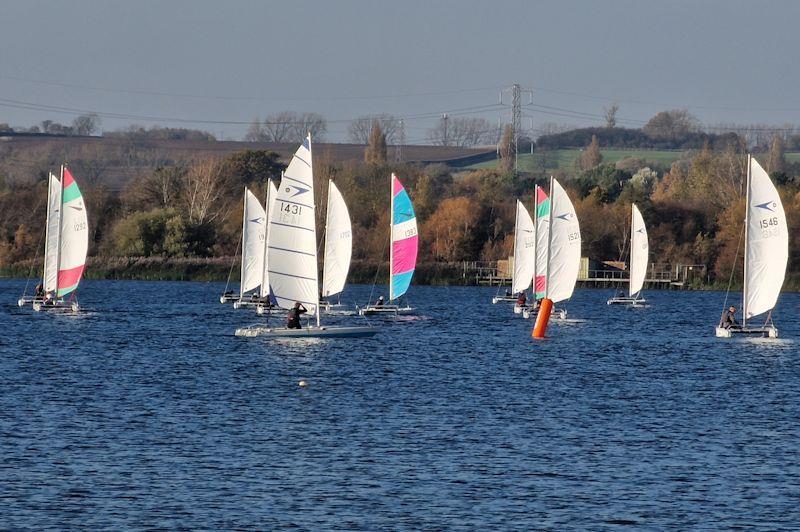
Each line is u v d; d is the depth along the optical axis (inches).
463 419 6737.2
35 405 7017.7
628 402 7504.9
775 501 4936.0
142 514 4653.1
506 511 4751.5
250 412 6904.5
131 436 6082.7
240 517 4633.4
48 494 4906.5
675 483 5206.7
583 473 5374.0
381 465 5482.3
